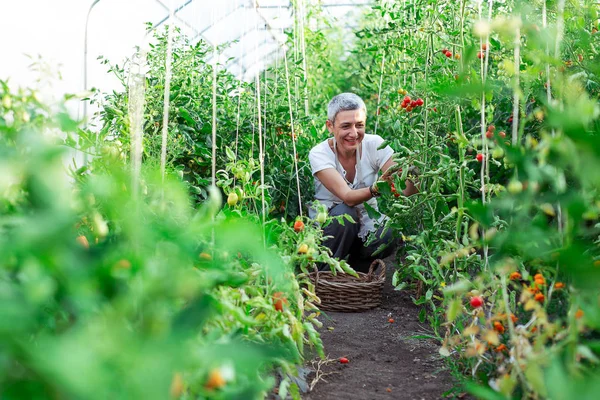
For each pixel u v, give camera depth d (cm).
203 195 350
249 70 771
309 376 223
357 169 361
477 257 227
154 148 301
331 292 321
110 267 90
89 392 68
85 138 200
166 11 554
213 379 106
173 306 113
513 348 155
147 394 75
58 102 147
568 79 164
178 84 378
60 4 385
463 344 208
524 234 133
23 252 81
